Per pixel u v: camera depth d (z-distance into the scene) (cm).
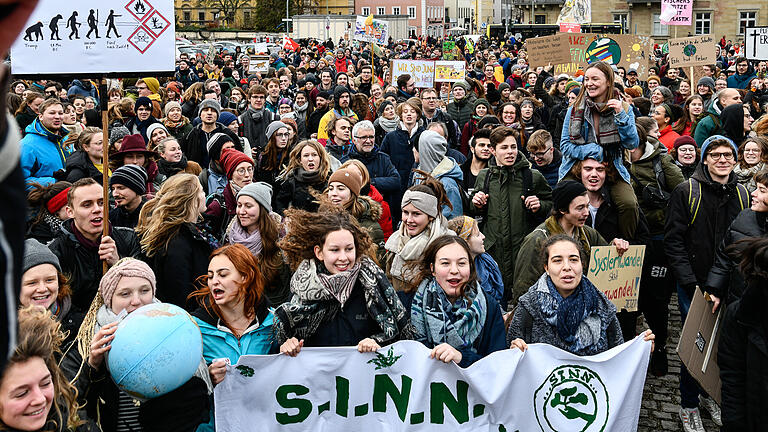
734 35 6088
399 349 374
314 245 380
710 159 548
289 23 7456
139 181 541
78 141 712
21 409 253
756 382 356
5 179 72
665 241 564
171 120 1034
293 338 372
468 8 8938
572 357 385
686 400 515
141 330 301
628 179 580
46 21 475
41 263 365
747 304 355
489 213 613
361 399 375
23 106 972
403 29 6512
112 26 479
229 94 1605
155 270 464
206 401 337
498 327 398
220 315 381
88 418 317
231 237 499
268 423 370
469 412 377
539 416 384
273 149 808
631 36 1524
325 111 1209
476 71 2200
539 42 1542
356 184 567
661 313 610
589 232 518
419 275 399
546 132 750
